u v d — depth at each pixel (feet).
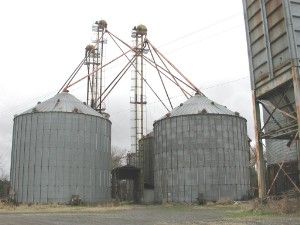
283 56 94.63
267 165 140.67
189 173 176.04
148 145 237.86
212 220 84.84
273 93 101.86
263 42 102.63
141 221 87.56
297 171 117.80
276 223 70.85
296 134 92.43
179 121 183.73
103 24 259.60
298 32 92.73
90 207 159.74
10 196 176.96
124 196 258.78
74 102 193.67
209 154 176.65
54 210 142.31
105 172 191.11
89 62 254.88
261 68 103.65
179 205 166.40
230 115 184.03
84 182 179.11
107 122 198.49
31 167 175.63
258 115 104.73
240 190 176.35
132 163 255.09
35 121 180.65
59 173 175.11
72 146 180.04
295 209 89.10
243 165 181.88
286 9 93.35
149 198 217.97
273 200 97.30
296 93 88.69
